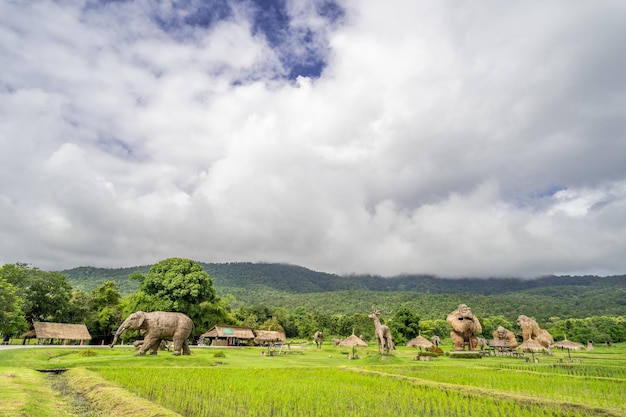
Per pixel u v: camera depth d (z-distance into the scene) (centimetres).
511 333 6700
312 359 4447
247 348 6231
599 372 3216
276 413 1558
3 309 4412
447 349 7194
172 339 3619
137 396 1730
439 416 1584
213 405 1650
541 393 2081
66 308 5819
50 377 2406
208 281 6178
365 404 1736
